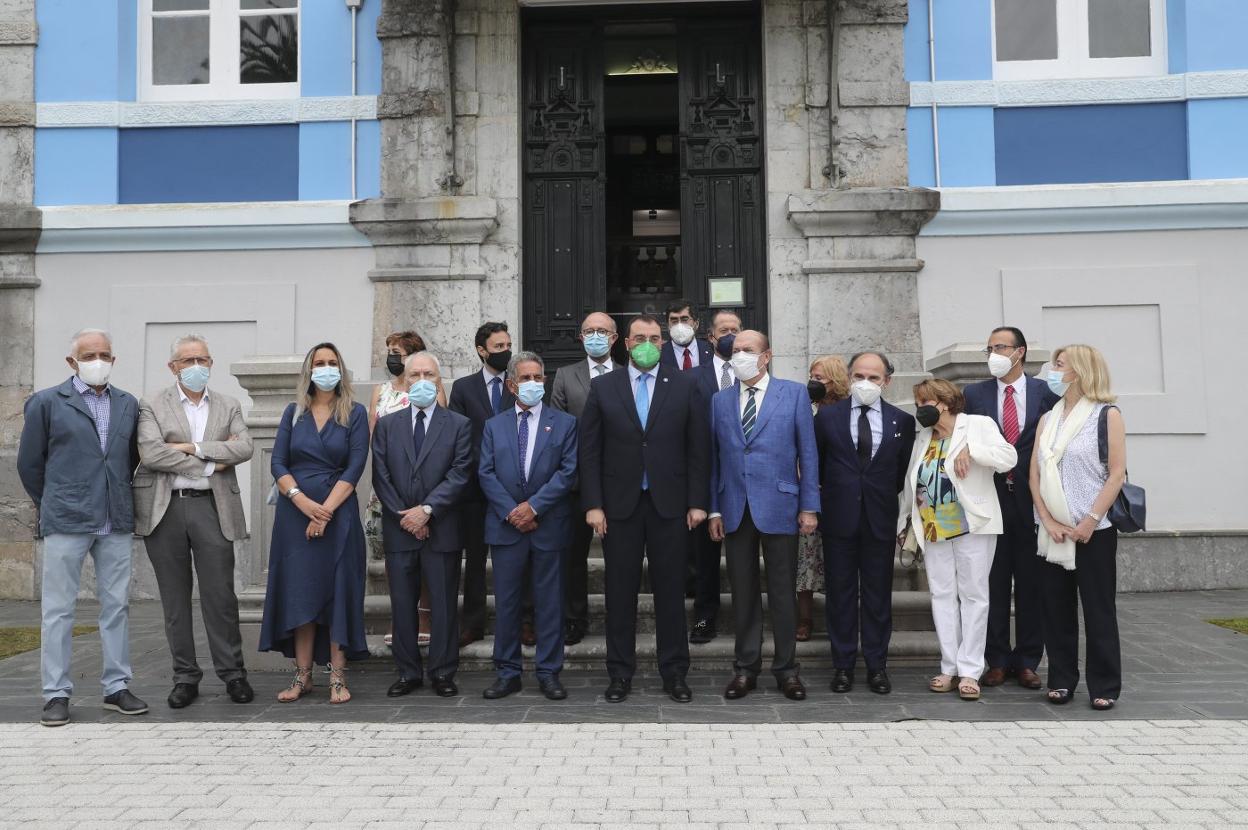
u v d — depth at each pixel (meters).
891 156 8.74
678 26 9.17
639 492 5.48
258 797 3.81
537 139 9.13
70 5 9.12
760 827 3.48
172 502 5.42
